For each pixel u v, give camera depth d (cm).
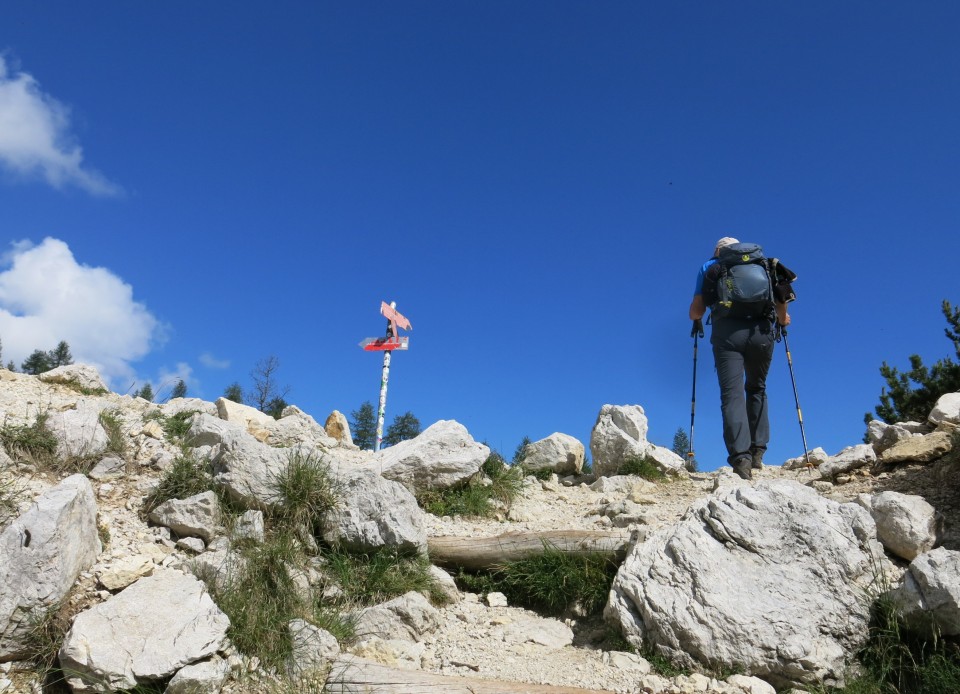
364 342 968
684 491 833
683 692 456
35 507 449
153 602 441
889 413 1475
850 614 491
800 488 556
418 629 517
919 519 556
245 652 450
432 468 742
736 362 870
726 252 877
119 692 402
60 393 783
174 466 596
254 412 843
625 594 526
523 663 492
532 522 723
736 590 499
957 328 1467
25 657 428
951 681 432
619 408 973
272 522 573
